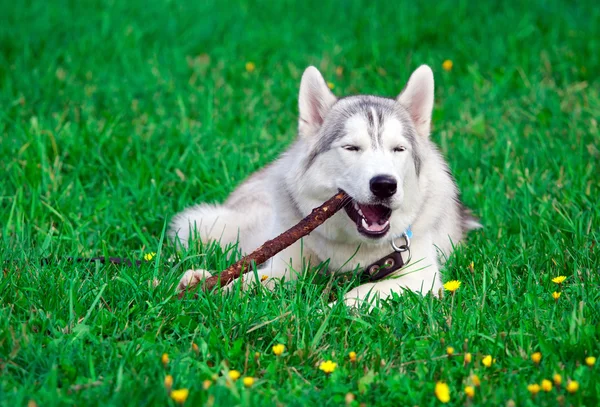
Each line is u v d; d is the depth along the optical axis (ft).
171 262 7.05
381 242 6.88
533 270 7.03
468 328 6.20
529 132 9.56
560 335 6.10
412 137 6.98
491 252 7.29
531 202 8.20
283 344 6.07
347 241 7.04
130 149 9.12
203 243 7.63
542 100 10.24
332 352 6.04
